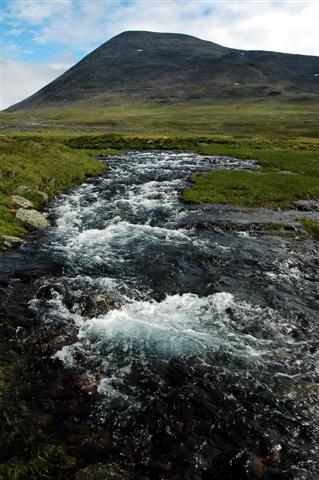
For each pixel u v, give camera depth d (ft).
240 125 489.67
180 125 493.77
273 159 177.99
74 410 33.42
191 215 94.27
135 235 78.89
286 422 32.60
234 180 128.98
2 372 37.55
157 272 61.05
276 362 40.22
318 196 115.65
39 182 110.52
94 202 105.70
